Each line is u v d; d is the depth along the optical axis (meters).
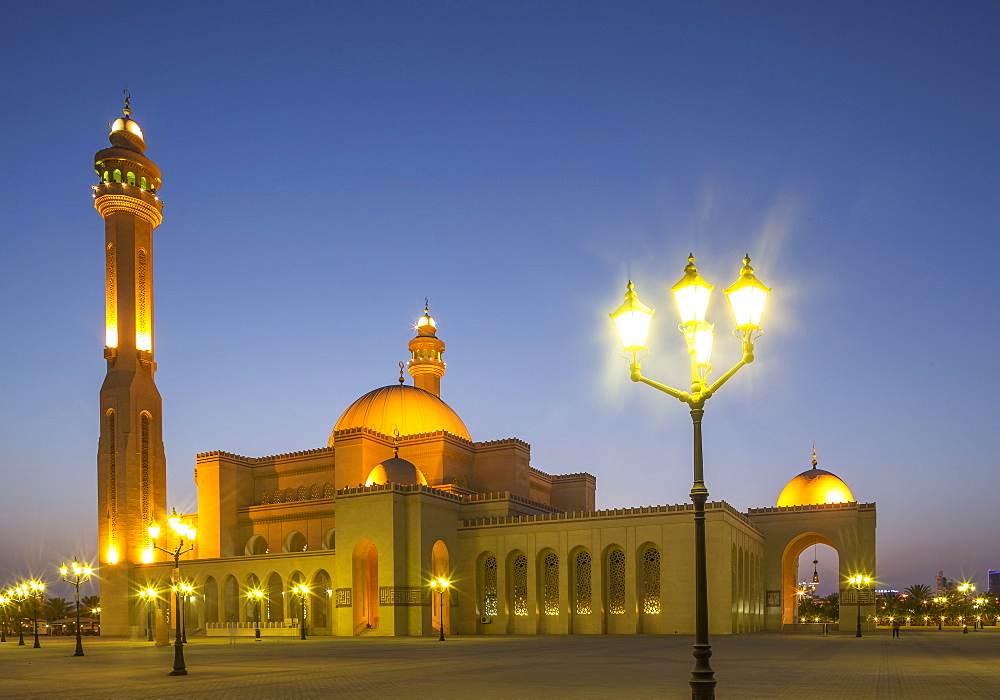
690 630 68.25
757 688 25.61
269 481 95.31
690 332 16.56
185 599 86.75
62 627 103.06
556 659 39.19
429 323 113.94
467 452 93.00
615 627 72.19
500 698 23.22
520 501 84.44
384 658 40.94
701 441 16.28
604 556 73.19
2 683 29.55
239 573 83.81
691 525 69.31
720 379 16.22
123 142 94.88
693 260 16.67
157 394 93.50
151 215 94.94
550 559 76.38
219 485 91.75
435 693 24.67
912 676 29.73
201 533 91.94
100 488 90.50
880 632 77.25
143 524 90.56
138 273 93.50
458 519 80.56
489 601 78.38
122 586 87.44
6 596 87.94
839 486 92.12
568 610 73.38
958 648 48.19
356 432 86.88
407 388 99.12
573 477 104.06
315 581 80.81
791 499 93.12
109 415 90.81
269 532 91.12
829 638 62.41
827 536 86.81
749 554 80.19
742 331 16.03
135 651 52.78
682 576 69.12
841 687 25.95
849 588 85.31
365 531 73.56
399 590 71.81
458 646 52.62
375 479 78.81
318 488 92.19
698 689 15.27
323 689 26.31
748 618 77.38
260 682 28.92
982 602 113.19
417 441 89.81
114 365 91.69
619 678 29.17
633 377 16.77
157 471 92.31
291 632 75.69
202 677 31.33
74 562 58.12
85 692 26.33
